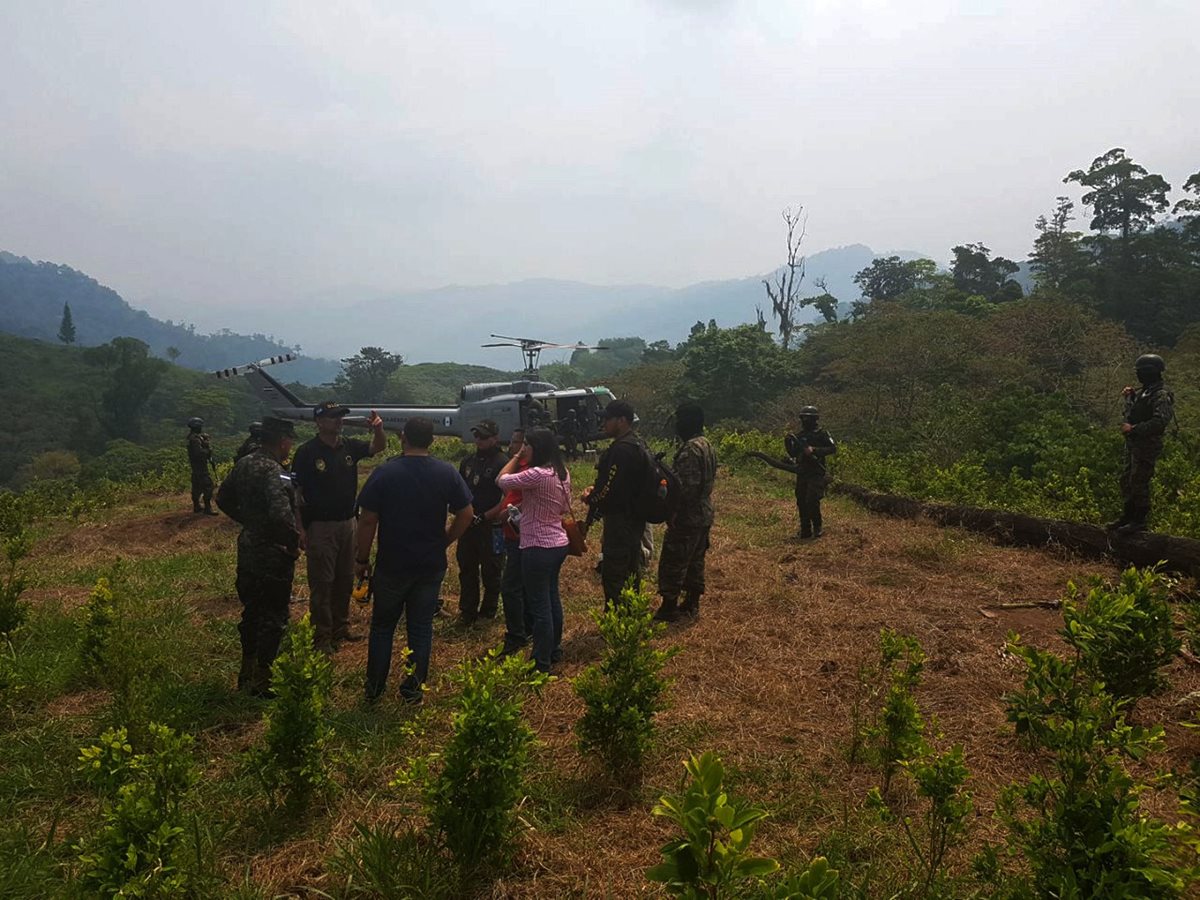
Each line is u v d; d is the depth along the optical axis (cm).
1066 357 2712
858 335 3394
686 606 622
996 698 430
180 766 268
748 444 1972
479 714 279
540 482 495
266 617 472
